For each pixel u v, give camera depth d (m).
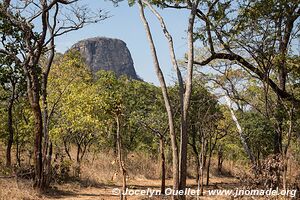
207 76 18.52
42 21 16.33
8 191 14.26
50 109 18.70
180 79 11.77
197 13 15.27
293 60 14.91
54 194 16.14
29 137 19.06
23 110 19.75
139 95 29.00
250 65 16.28
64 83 19.27
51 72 19.52
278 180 13.86
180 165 11.23
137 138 29.16
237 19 15.14
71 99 18.38
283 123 15.64
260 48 15.09
